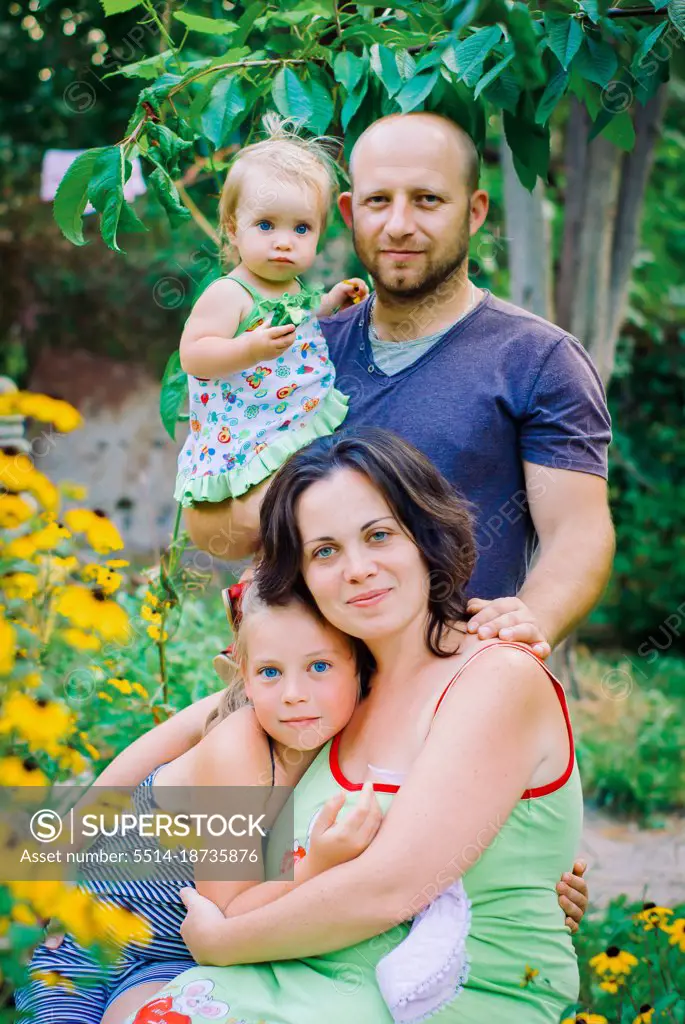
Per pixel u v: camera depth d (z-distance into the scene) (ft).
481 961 6.35
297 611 6.83
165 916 7.18
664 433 30.27
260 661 6.83
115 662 11.23
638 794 17.51
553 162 28.53
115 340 29.68
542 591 8.11
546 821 6.61
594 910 11.29
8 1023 6.91
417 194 8.43
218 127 9.36
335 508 6.64
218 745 7.02
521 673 6.53
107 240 8.82
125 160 8.92
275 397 8.82
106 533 9.91
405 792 6.36
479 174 8.95
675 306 30.37
